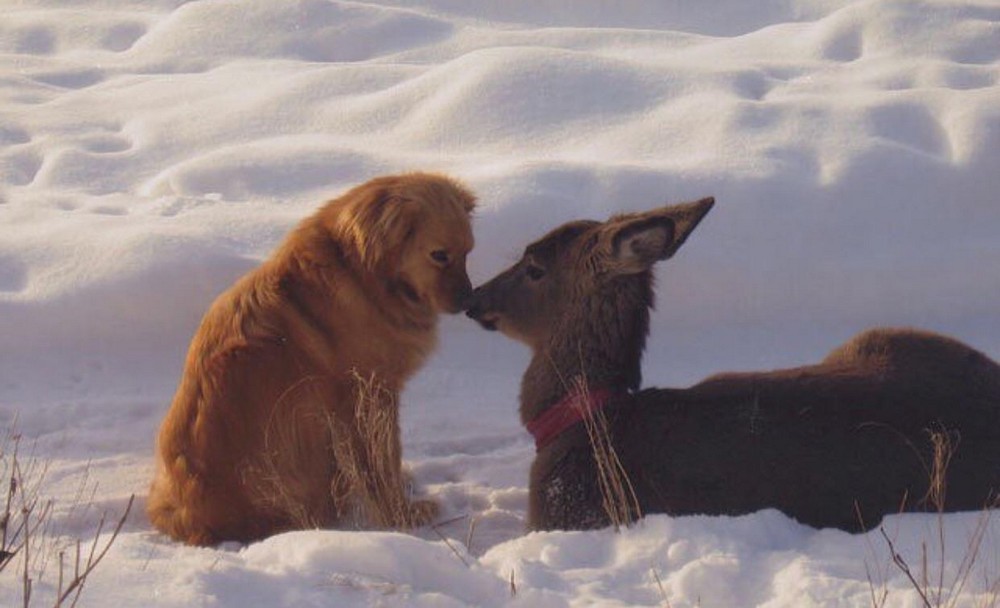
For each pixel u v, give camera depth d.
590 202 11.15
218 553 6.63
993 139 11.86
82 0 19.14
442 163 12.14
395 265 8.03
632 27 18.00
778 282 10.91
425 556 6.37
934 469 6.83
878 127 12.35
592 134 12.68
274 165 12.25
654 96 13.20
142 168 12.91
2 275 10.62
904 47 15.05
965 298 11.02
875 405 6.99
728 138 12.17
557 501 7.37
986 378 7.14
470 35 16.50
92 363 10.22
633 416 7.29
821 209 11.26
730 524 6.76
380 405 8.20
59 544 6.98
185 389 7.96
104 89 15.12
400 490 8.08
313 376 7.98
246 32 16.72
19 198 12.07
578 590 6.29
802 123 12.35
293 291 8.05
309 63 15.68
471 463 9.14
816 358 10.53
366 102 13.68
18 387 9.99
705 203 6.94
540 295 7.71
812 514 6.94
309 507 8.02
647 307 7.57
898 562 5.93
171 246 10.52
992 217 11.51
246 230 11.10
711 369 10.42
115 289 10.28
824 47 15.47
